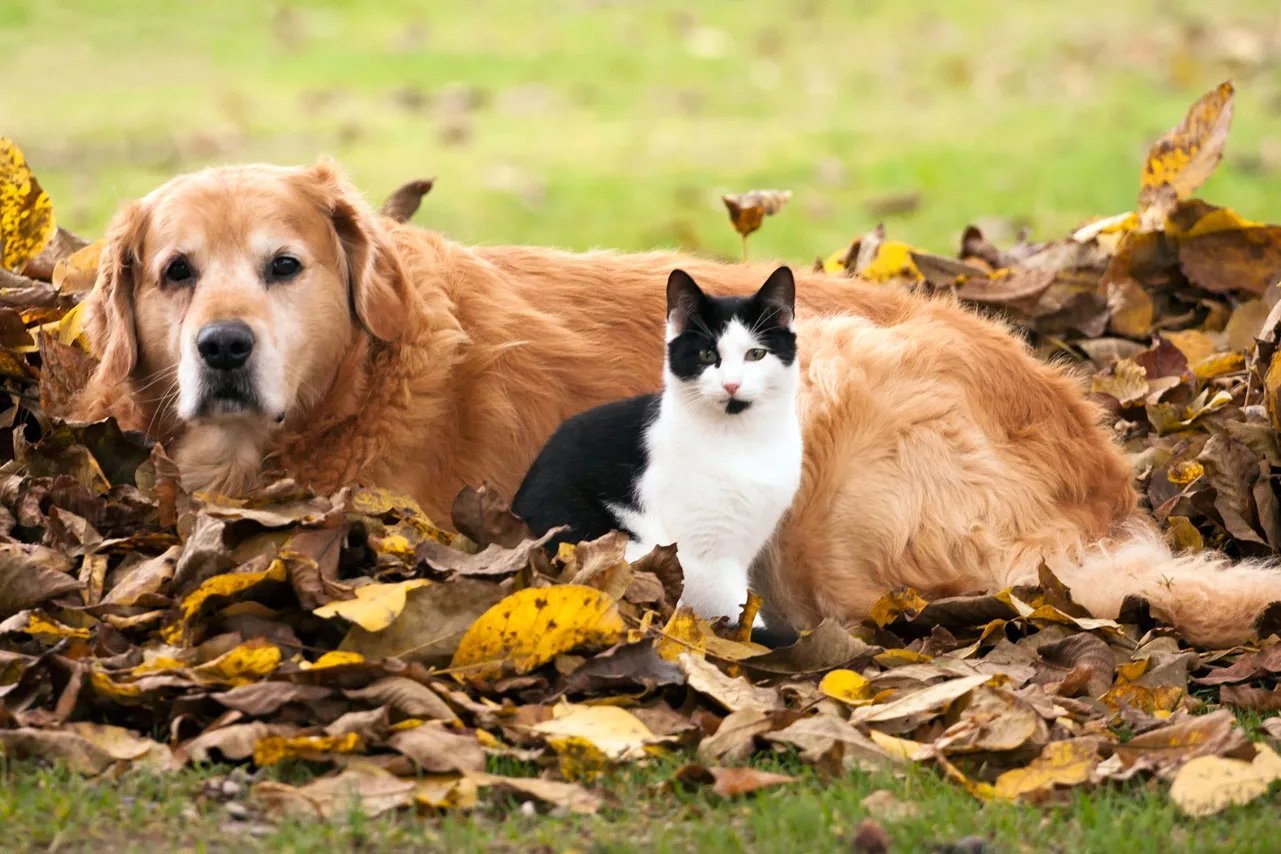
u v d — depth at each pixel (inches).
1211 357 340.5
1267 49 956.0
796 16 1106.1
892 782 190.9
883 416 273.6
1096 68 939.3
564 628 210.1
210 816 176.7
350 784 181.8
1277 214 621.3
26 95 838.5
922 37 1040.8
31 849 168.2
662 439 236.4
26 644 206.4
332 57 951.6
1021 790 190.4
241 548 223.6
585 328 287.7
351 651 207.6
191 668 199.0
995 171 724.0
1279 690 222.8
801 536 270.2
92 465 245.4
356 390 257.0
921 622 253.9
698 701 211.6
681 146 779.4
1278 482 280.8
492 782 183.9
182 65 919.7
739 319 232.4
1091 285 371.9
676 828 178.1
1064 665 232.5
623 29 1056.2
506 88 896.3
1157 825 180.2
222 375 235.3
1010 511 278.1
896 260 374.0
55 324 278.5
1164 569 258.4
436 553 225.1
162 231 244.5
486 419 267.6
